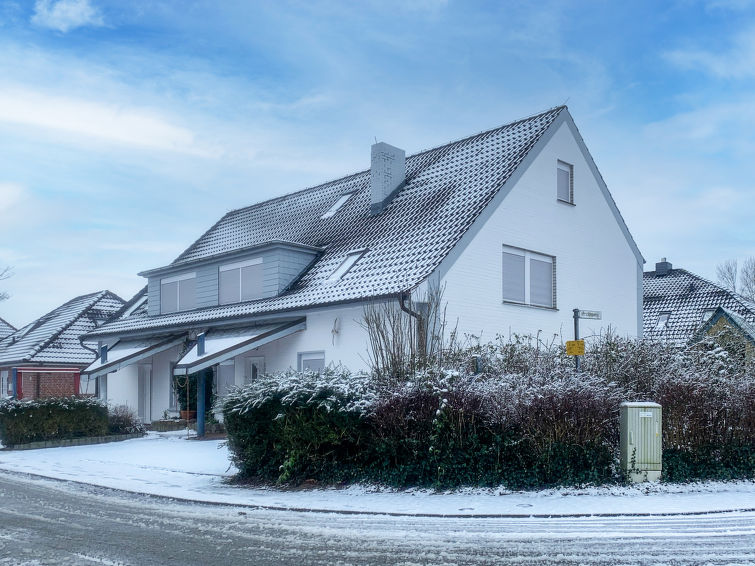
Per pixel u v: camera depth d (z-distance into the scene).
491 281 18.38
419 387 11.77
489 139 22.12
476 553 7.57
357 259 20.02
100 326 29.55
